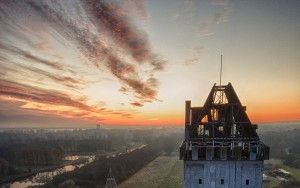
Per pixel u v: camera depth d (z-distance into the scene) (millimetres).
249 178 23938
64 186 96250
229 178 24094
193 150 24469
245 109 25312
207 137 25734
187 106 26031
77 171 115812
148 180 112750
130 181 111625
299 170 116188
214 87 26375
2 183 119062
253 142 24344
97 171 112062
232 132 25234
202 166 24406
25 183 119062
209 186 24219
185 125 25578
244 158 24047
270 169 117812
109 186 95188
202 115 25766
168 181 110375
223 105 25672
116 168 116188
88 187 98125
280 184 95500
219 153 24703
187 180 24516
